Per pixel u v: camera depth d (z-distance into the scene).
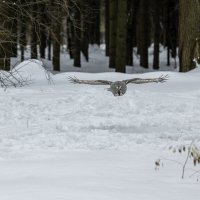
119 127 17.08
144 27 61.34
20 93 26.62
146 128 16.95
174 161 11.14
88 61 65.75
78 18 47.38
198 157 10.01
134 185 8.81
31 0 29.31
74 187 8.58
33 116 19.39
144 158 11.52
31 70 34.66
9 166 10.52
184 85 30.34
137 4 62.66
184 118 19.27
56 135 14.88
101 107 21.55
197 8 35.84
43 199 7.78
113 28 55.69
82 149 12.80
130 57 63.78
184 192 8.39
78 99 23.25
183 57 36.09
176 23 67.31
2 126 17.12
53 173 9.80
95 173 9.78
